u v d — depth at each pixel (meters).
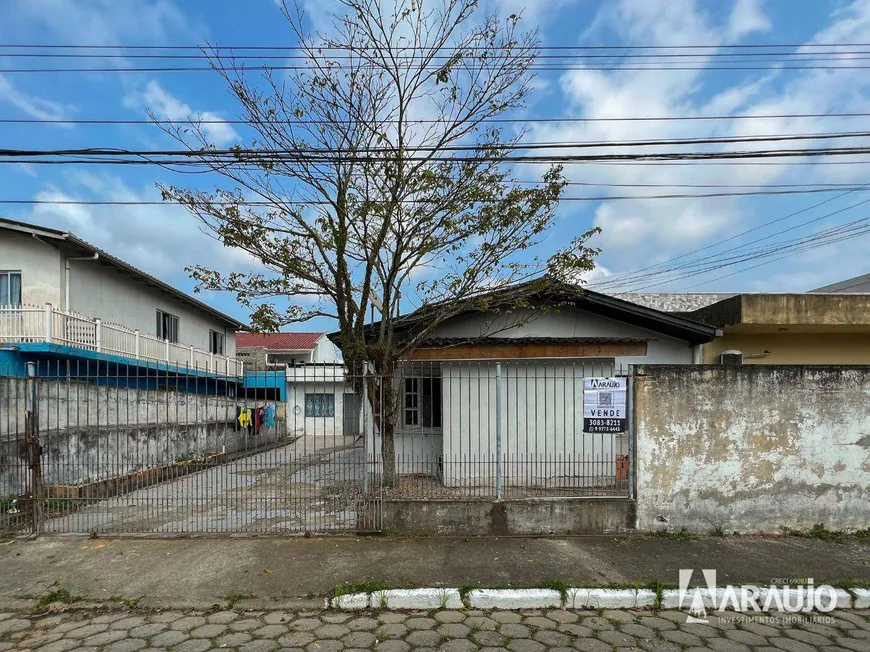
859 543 5.83
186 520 6.74
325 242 7.31
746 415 6.22
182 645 3.78
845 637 4.01
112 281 14.73
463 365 8.36
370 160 6.85
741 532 6.14
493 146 7.15
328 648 3.76
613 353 8.24
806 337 12.02
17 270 12.37
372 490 6.47
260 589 4.68
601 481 7.14
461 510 6.05
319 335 32.69
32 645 3.79
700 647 3.83
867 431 6.22
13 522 6.38
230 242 7.00
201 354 17.48
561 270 7.44
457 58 6.97
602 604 4.50
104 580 4.86
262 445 8.12
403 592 4.50
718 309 11.09
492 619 4.26
